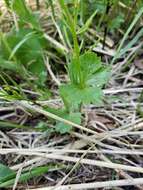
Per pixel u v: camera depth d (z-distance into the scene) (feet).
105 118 1.20
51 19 1.50
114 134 1.13
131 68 1.37
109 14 1.42
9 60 1.30
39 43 1.36
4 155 1.12
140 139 1.14
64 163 1.09
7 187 1.02
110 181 0.99
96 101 1.07
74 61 1.07
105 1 1.39
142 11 1.25
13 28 1.41
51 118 1.16
